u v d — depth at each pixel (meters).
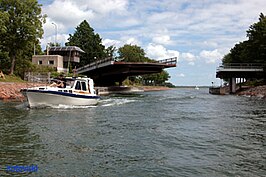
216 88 73.00
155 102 36.00
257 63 67.00
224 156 10.21
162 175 8.26
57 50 78.25
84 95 27.11
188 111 24.97
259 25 71.00
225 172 8.54
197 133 14.34
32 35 53.44
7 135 13.13
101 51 104.88
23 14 52.34
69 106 26.03
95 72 73.31
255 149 11.22
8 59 55.53
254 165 9.21
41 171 8.40
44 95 24.11
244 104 33.47
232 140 12.77
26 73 54.00
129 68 63.38
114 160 9.59
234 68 62.75
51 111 22.89
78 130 14.77
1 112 21.62
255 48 71.44
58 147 11.13
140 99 42.25
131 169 8.73
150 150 10.92
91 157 9.89
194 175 8.28
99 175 8.20
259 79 71.81
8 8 52.56
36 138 12.59
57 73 53.41
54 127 15.49
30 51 64.94
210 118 20.14
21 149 10.73
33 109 23.88
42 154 10.12
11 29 52.47
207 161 9.61
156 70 66.00
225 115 22.08
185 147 11.44
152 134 13.96
